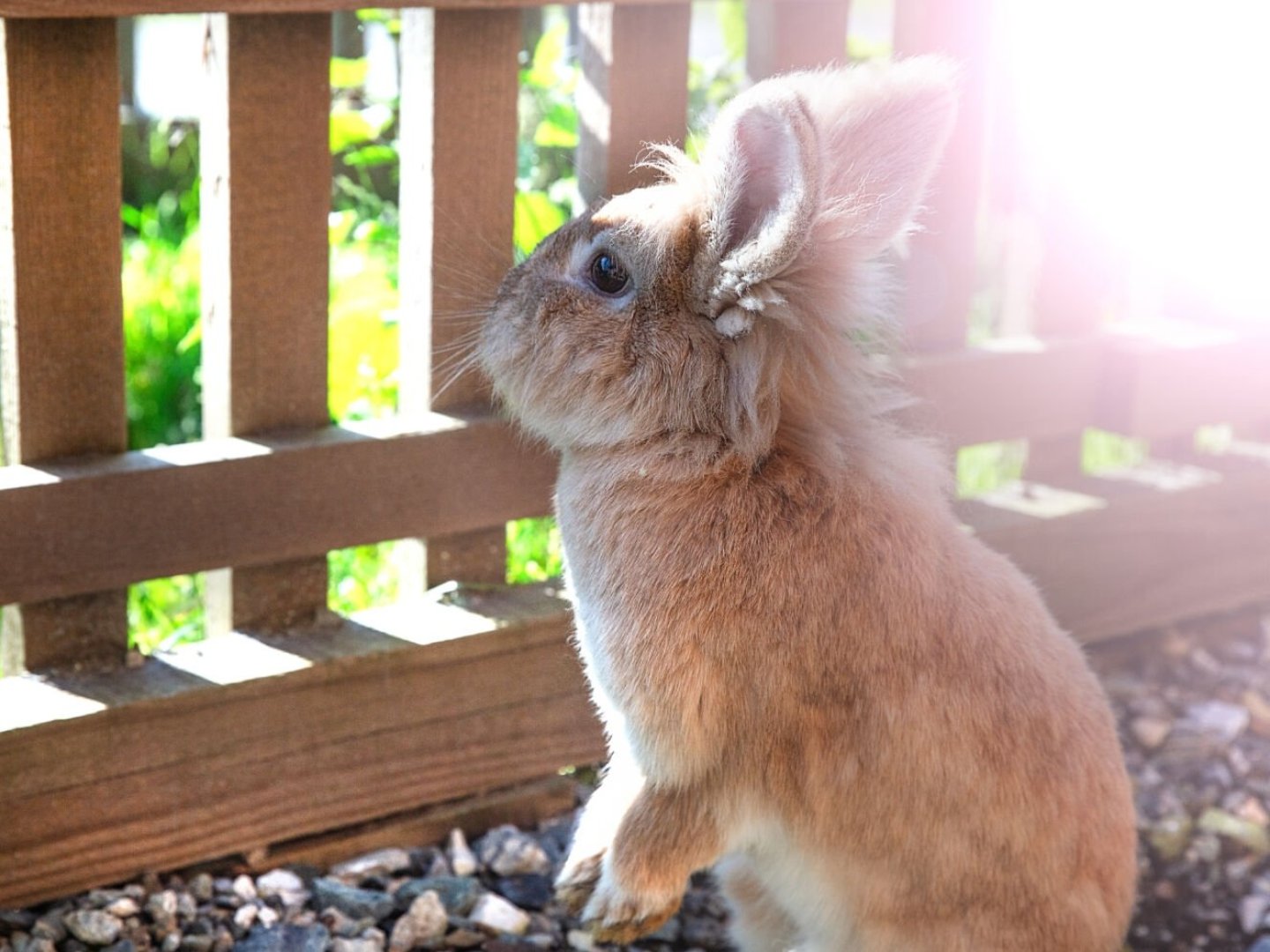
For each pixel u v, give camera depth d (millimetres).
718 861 1056
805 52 1148
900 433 998
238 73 1001
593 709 1128
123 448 1022
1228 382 1315
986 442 1250
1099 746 977
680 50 1098
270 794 1051
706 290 920
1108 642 1324
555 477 1115
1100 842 969
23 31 949
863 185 910
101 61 971
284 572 1070
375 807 1081
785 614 925
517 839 1102
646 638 925
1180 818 1179
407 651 1064
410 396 1105
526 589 1130
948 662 941
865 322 955
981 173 1221
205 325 1050
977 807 947
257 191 1021
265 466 1033
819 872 966
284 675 1036
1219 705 1275
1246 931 1111
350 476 1058
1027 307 1413
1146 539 1300
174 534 1019
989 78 1202
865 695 936
